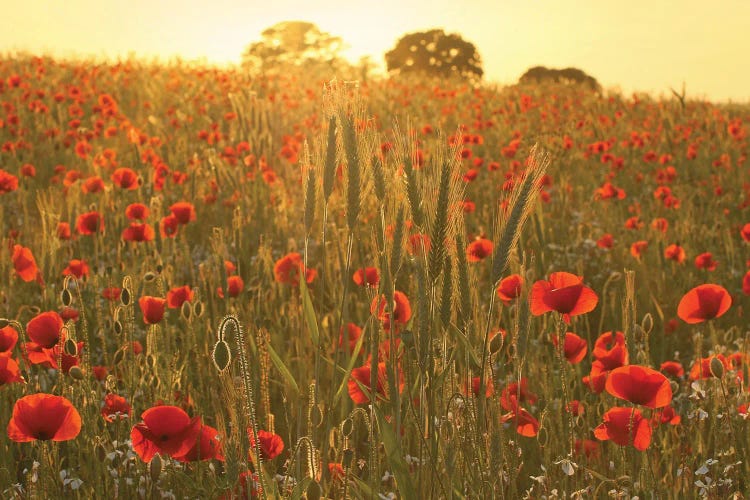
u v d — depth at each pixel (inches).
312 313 101.0
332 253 205.2
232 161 366.9
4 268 188.7
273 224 297.1
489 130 645.9
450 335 104.0
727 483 110.0
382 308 101.7
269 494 91.8
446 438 99.0
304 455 105.4
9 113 502.0
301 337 135.6
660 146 589.9
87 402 116.7
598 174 498.6
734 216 381.4
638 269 250.7
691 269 273.3
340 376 143.6
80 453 118.0
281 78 875.4
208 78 882.1
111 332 178.2
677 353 185.0
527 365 144.3
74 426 92.7
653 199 441.1
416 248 90.0
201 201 326.0
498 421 89.4
